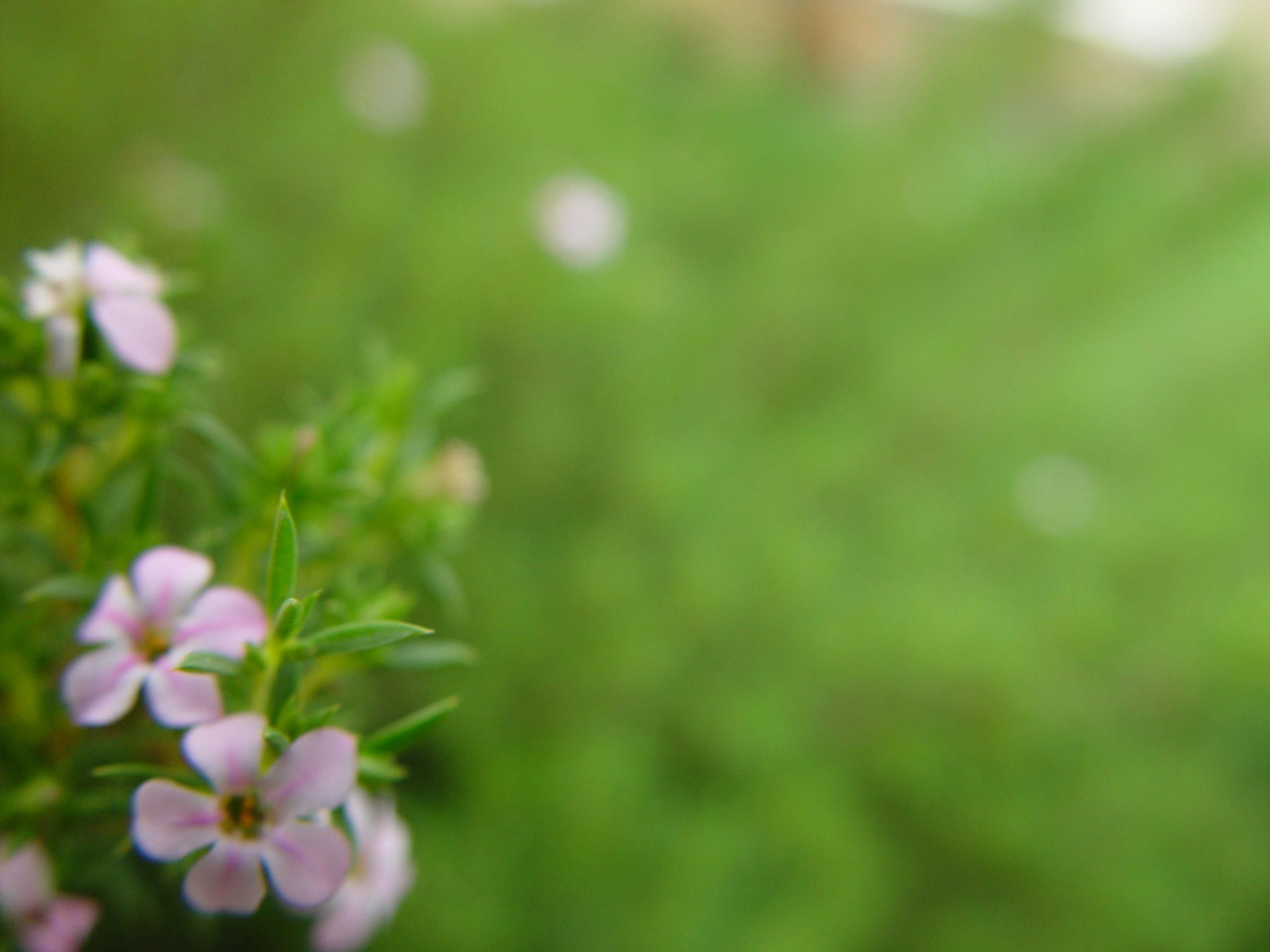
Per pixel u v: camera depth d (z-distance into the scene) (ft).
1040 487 1.67
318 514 0.49
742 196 1.90
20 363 0.45
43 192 1.21
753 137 2.40
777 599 1.35
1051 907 1.25
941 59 1.59
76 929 0.45
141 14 1.25
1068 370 1.79
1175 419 1.84
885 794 1.33
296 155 1.42
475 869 1.04
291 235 1.37
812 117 2.68
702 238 1.91
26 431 0.47
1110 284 1.43
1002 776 1.34
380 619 0.47
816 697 1.37
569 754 1.15
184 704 0.41
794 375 1.58
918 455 1.61
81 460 0.48
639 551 1.37
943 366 1.52
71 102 1.16
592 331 1.39
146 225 1.15
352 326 1.26
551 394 1.36
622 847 1.09
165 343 0.45
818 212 1.56
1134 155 1.43
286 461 0.49
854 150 1.65
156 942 0.86
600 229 1.36
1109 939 1.23
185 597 0.43
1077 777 1.36
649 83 2.33
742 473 1.50
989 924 1.24
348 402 0.51
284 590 0.42
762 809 1.22
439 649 0.48
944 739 1.34
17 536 0.47
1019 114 1.92
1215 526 1.62
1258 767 1.48
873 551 1.55
